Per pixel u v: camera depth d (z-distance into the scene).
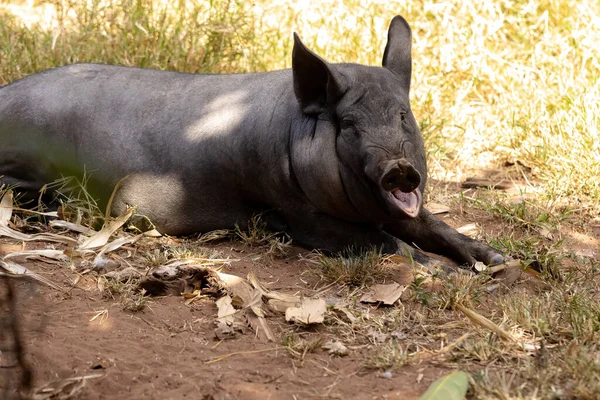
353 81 14.35
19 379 11.04
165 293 13.78
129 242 15.40
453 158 20.67
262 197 15.77
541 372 11.01
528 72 22.11
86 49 21.88
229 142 15.64
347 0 23.61
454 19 23.11
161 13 22.86
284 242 15.93
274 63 22.53
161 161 16.03
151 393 10.95
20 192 16.61
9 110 16.47
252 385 11.14
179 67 21.88
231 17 22.47
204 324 12.94
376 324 12.84
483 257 14.82
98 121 16.28
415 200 13.86
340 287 14.21
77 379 11.12
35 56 21.55
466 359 11.77
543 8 24.11
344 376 11.45
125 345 12.12
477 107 22.27
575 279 14.45
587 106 19.95
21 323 12.55
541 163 19.83
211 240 16.17
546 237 16.69
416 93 21.91
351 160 14.17
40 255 14.77
